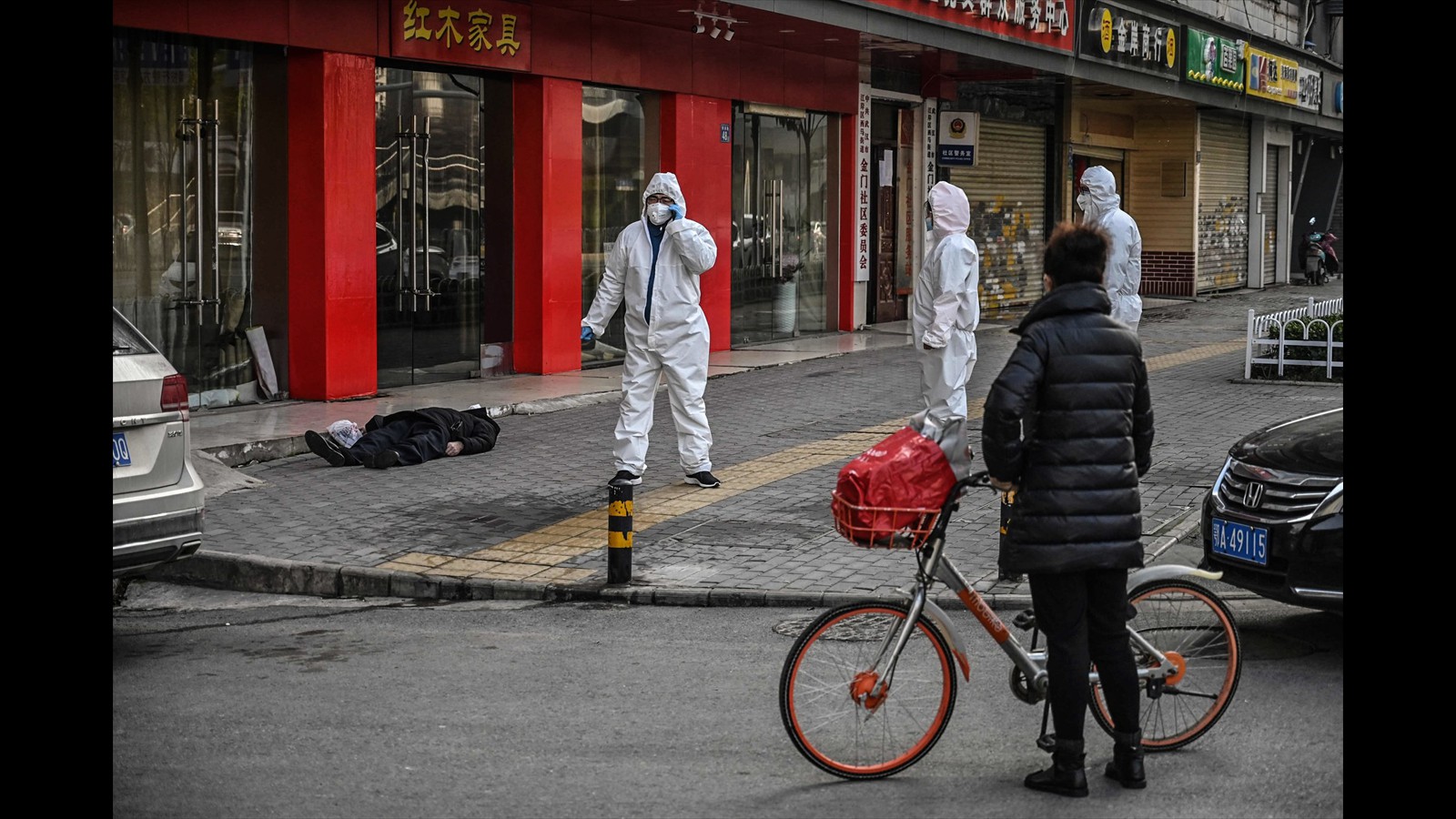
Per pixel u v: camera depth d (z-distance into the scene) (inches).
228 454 478.3
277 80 562.9
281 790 215.2
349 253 576.4
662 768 224.4
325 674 279.0
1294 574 272.1
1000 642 224.8
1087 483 210.4
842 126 914.7
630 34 713.6
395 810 207.2
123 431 289.1
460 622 321.4
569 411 603.8
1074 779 211.0
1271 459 285.6
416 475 471.2
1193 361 780.6
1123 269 472.7
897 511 216.2
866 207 938.1
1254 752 227.6
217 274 550.6
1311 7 1510.8
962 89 1026.7
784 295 881.5
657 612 326.3
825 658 219.8
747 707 255.0
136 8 494.0
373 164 587.2
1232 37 1263.5
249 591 359.6
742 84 800.9
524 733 241.1
